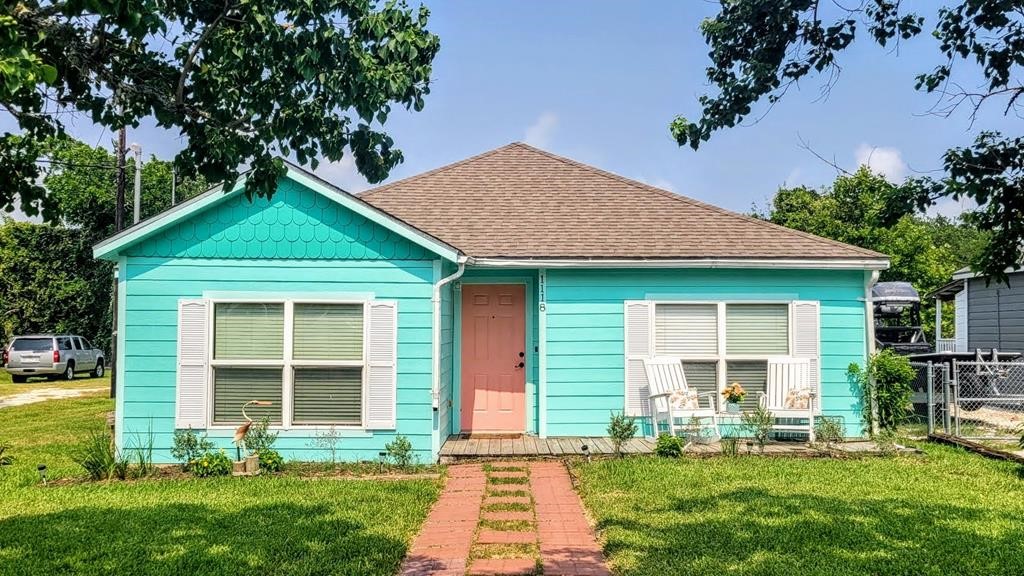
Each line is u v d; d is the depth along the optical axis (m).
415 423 9.97
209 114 4.68
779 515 6.94
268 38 4.35
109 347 38.59
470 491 8.34
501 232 12.17
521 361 11.95
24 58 2.96
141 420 9.88
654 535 6.36
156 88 4.63
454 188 13.99
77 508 7.45
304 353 9.99
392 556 5.90
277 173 4.82
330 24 4.37
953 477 8.62
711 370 11.52
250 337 9.98
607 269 11.52
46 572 5.60
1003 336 19.12
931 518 6.79
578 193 13.76
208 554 5.92
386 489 8.25
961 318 21.53
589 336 11.50
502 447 10.59
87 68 4.50
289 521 6.90
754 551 5.91
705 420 11.30
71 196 38.38
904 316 26.00
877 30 5.19
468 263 10.95
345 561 5.78
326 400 10.00
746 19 5.04
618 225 12.49
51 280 37.19
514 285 12.01
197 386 9.88
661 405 10.98
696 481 8.40
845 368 11.63
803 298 11.59
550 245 11.68
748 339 11.55
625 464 9.40
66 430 13.57
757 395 11.42
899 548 5.94
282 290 10.00
